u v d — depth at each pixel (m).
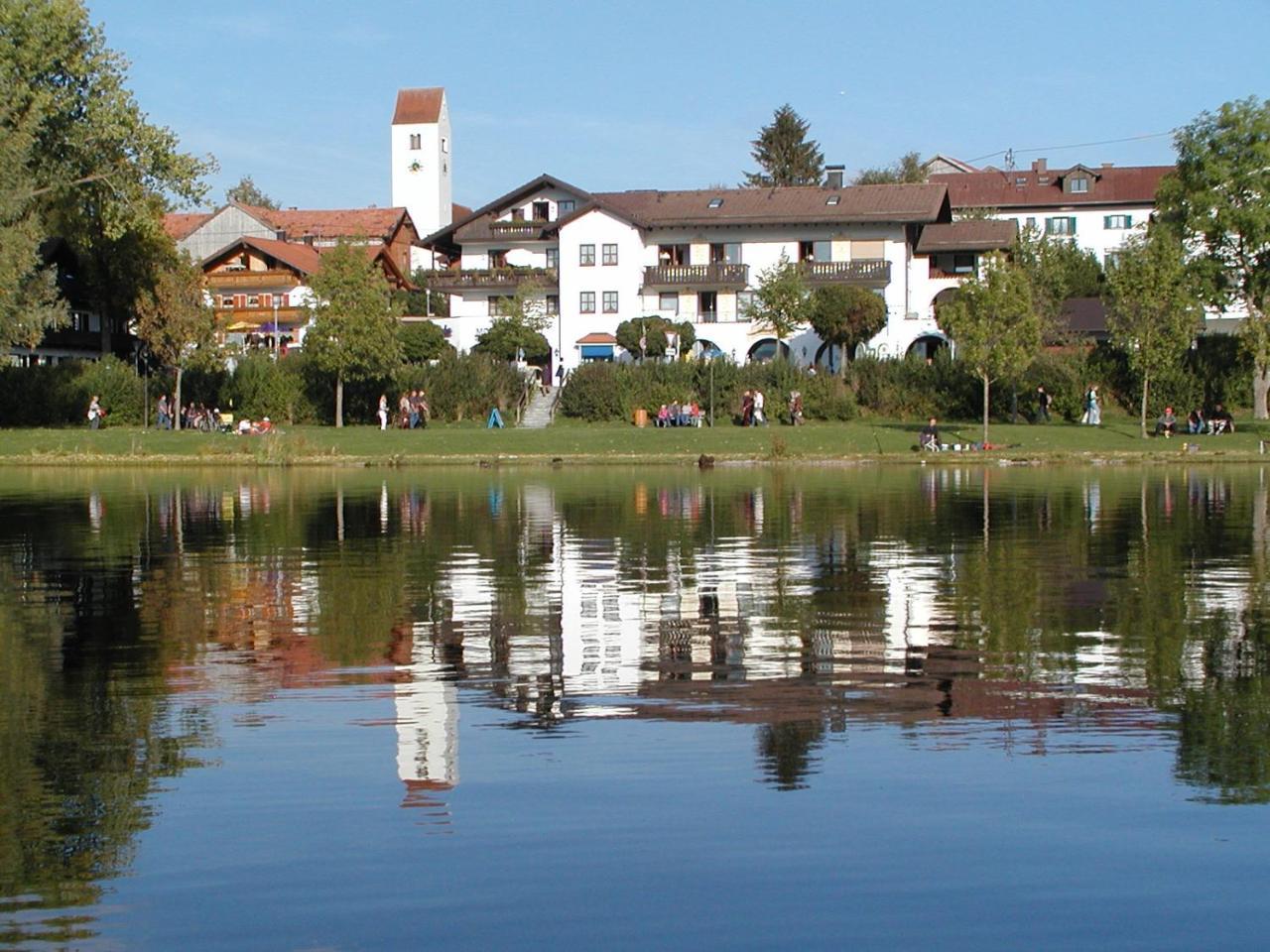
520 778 10.11
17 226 53.06
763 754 10.69
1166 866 8.45
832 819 9.23
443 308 94.06
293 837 9.02
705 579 19.83
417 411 64.12
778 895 8.09
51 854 8.76
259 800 9.70
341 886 8.27
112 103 59.81
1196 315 55.12
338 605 17.67
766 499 33.94
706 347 84.88
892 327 82.75
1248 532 25.58
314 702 12.42
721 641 15.15
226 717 11.90
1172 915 7.81
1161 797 9.61
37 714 12.02
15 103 56.66
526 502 33.41
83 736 11.31
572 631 15.80
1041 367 65.81
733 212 85.12
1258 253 64.94
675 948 7.48
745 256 85.38
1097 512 29.83
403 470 46.97
